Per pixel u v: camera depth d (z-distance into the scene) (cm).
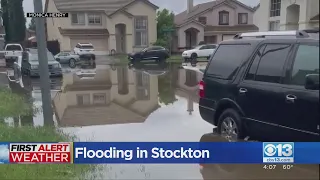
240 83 606
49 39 4984
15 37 4766
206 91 693
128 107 1080
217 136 665
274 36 577
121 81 1772
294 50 525
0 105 1006
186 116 917
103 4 4525
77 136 713
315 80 461
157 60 3350
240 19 4866
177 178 486
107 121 876
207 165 531
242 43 632
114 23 4406
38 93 1351
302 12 2322
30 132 700
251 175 489
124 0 4634
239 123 604
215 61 688
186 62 3241
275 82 542
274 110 534
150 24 4544
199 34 4659
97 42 4444
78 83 1702
